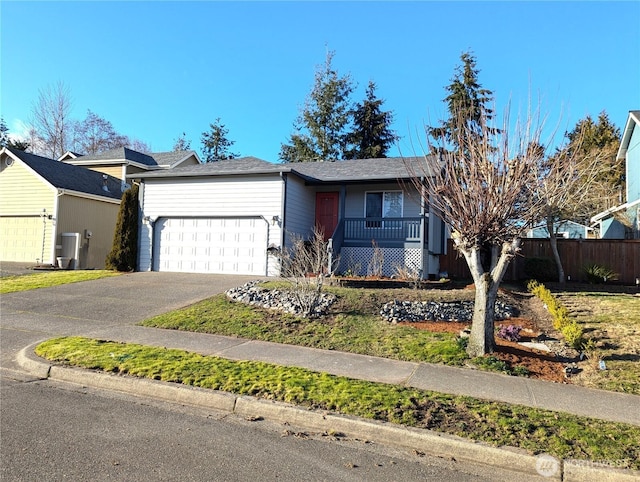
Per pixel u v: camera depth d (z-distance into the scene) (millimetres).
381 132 37812
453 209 6832
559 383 6047
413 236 15883
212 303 10758
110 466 3617
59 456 3766
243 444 4168
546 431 4305
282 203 15836
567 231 27734
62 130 41406
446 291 11891
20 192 20672
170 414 4887
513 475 3766
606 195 20688
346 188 18141
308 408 4832
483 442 4094
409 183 16031
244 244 16203
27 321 9359
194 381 5574
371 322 9164
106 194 23000
